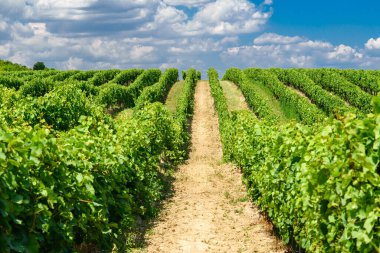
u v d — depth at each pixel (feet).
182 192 47.01
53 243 19.19
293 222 25.26
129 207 29.53
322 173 17.71
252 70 181.27
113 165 28.60
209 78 185.88
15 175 16.70
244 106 126.62
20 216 17.06
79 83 113.09
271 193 29.96
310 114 94.63
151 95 116.47
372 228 14.84
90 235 23.30
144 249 27.63
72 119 53.42
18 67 252.01
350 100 120.06
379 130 14.99
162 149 60.59
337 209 17.69
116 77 164.04
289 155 26.11
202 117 117.91
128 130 40.75
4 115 43.27
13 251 16.51
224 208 39.52
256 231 32.14
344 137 16.47
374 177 15.11
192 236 30.89
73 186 21.94
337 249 17.63
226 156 66.85
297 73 148.66
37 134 19.63
